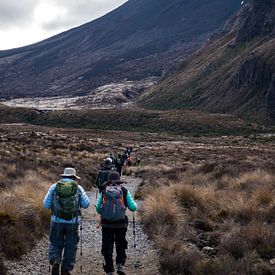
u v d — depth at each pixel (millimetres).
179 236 11141
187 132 151500
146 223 12875
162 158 49844
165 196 14227
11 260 8961
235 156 50125
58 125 170750
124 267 9562
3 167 21094
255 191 15641
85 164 33094
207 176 23266
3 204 11016
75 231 8250
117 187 8727
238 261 8852
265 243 9867
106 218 8523
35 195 13555
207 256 9727
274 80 184375
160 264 9352
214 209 14156
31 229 10875
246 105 196875
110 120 168375
